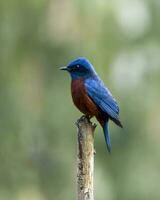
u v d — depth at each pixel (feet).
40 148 65.16
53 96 63.67
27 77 63.10
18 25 61.87
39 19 61.72
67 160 65.62
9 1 61.52
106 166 65.31
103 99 46.91
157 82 63.36
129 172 65.57
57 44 61.72
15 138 63.31
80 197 39.40
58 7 61.11
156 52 62.90
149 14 62.54
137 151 65.62
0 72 62.28
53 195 65.98
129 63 61.77
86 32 60.18
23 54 62.49
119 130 64.75
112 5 59.67
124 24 60.59
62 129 64.08
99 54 60.29
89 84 46.96
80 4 59.67
